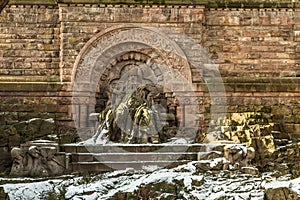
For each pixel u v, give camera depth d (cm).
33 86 3094
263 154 2819
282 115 3108
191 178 2405
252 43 3284
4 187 2330
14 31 3219
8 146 2842
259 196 2250
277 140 2947
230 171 2542
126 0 3180
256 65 3272
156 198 2333
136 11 3192
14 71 3195
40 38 3222
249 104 3145
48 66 3206
